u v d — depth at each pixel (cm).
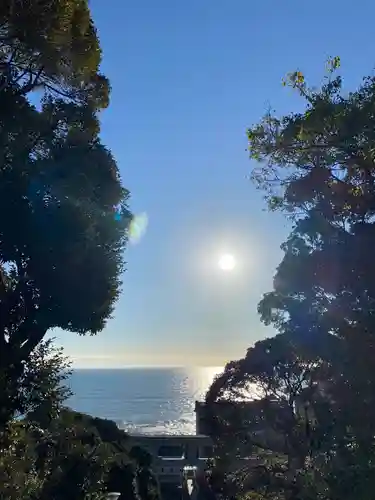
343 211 1052
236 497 2217
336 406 1142
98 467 1420
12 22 890
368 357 974
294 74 949
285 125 984
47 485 1165
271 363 2161
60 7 936
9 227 934
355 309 1031
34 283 985
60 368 1047
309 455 1792
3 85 934
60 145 1032
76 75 1059
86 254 1014
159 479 3294
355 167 959
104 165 1073
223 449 2350
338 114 862
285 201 1080
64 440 1335
